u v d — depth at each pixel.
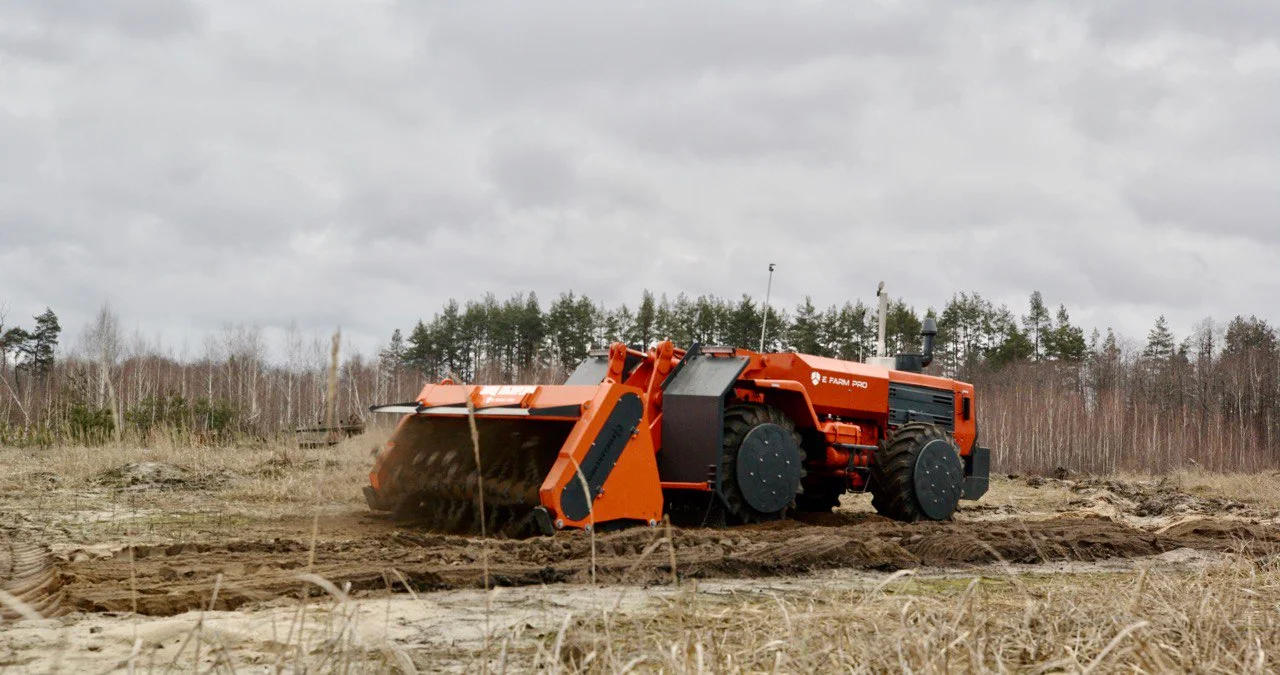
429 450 9.74
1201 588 5.17
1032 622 4.57
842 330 60.75
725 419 9.76
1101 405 62.72
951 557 8.13
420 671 3.81
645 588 6.14
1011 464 54.31
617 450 8.59
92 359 21.80
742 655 3.67
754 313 55.53
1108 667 3.46
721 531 8.69
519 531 8.59
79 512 10.20
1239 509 15.78
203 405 22.91
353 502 11.70
